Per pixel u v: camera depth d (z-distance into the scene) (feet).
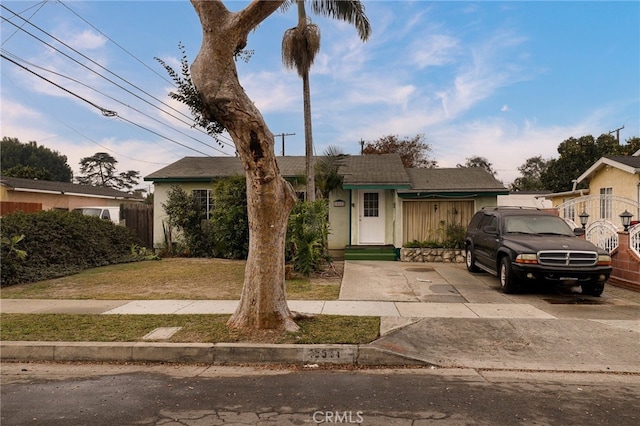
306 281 36.68
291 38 45.24
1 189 79.20
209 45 19.56
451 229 50.83
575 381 17.17
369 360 19.51
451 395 15.57
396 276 39.24
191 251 54.75
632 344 20.97
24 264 38.34
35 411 14.28
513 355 20.02
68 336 21.61
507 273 31.19
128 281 37.32
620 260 34.37
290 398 15.31
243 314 22.13
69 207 94.99
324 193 51.65
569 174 99.30
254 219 21.42
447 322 23.95
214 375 18.08
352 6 45.01
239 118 19.51
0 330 22.68
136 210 60.03
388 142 126.41
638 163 52.85
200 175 57.16
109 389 16.35
